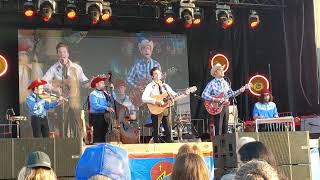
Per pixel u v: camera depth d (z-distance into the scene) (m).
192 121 10.95
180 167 2.77
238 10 11.20
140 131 10.12
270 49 11.02
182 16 9.92
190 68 11.27
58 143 5.91
